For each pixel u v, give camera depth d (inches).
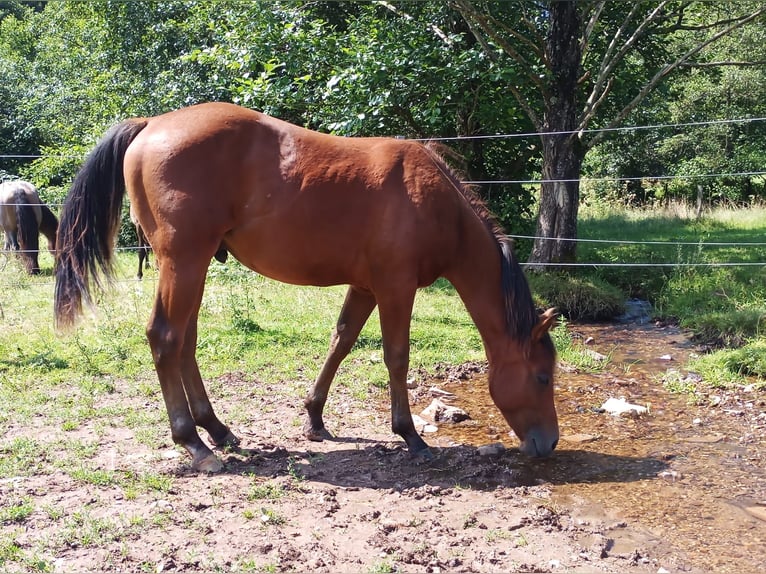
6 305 326.0
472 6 378.3
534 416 167.2
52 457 159.2
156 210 151.3
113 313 301.7
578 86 429.7
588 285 363.9
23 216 413.7
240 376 230.2
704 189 833.5
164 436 175.2
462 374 244.5
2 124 780.6
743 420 203.0
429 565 117.2
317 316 312.8
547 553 123.8
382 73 366.6
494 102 414.6
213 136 152.6
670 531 135.3
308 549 120.3
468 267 167.9
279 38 388.5
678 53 586.6
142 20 548.7
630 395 229.1
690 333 318.7
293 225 156.8
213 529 126.9
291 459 163.6
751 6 526.6
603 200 871.1
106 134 161.3
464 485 154.4
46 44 837.2
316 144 159.6
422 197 158.4
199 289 154.3
